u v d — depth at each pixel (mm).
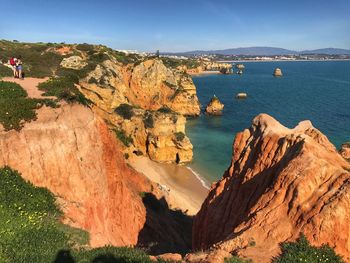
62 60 80000
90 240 22562
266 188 24000
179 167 72875
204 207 31281
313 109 128250
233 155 31031
